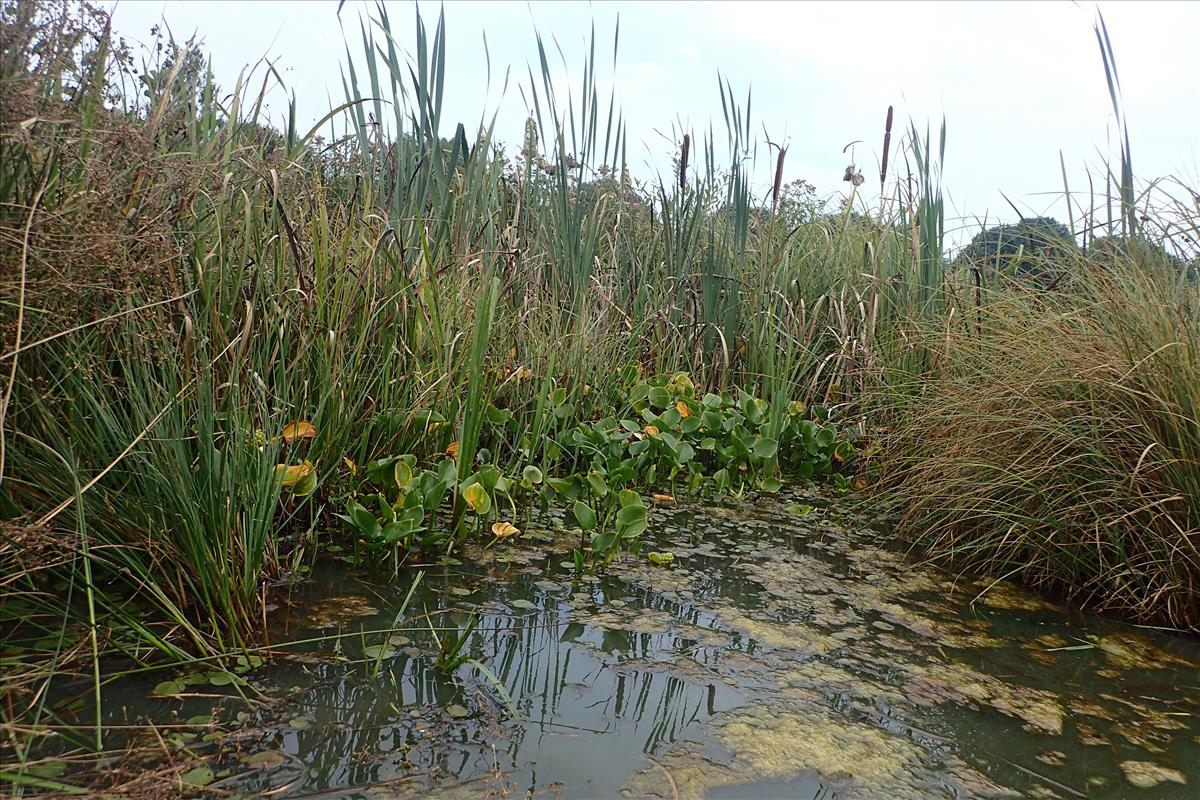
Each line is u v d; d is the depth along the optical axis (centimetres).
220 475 227
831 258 567
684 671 233
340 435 309
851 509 416
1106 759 204
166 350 237
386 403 332
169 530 229
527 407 411
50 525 214
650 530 362
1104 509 308
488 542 323
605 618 265
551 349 420
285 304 298
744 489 440
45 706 186
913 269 509
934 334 431
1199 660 265
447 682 216
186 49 288
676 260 544
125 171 235
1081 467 315
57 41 223
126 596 234
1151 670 256
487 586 282
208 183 287
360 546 297
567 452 413
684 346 520
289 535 294
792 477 473
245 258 282
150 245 234
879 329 505
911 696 229
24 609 216
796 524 387
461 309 382
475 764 181
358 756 180
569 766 183
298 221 331
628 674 229
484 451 360
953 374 404
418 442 340
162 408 234
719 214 597
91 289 220
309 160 375
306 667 217
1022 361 347
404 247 376
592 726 201
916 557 351
